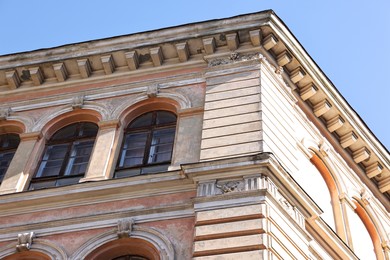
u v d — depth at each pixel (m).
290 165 13.89
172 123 15.69
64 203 13.34
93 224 12.57
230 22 17.16
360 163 19.36
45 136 16.42
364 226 17.78
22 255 12.55
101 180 13.48
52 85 18.19
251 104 14.42
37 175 15.31
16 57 18.62
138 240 11.96
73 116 16.92
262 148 12.91
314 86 17.62
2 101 18.20
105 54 17.95
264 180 11.88
